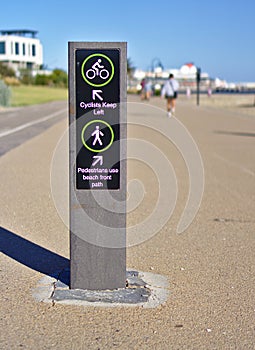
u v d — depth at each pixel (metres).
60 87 118.88
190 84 125.94
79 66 4.81
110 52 4.81
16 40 118.06
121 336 4.38
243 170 13.08
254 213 8.65
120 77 4.84
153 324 4.59
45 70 127.00
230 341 4.34
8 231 7.30
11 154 15.06
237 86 133.38
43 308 4.83
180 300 5.07
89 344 4.24
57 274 5.62
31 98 69.31
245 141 19.56
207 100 67.50
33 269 5.81
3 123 27.50
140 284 5.32
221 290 5.35
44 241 6.88
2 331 4.41
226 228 7.69
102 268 5.13
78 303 4.92
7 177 11.36
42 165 13.03
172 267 5.99
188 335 4.41
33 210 8.48
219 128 25.16
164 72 104.06
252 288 5.42
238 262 6.20
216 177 11.98
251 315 4.80
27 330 4.44
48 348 4.17
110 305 4.91
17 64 119.12
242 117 33.81
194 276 5.72
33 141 18.59
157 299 5.07
